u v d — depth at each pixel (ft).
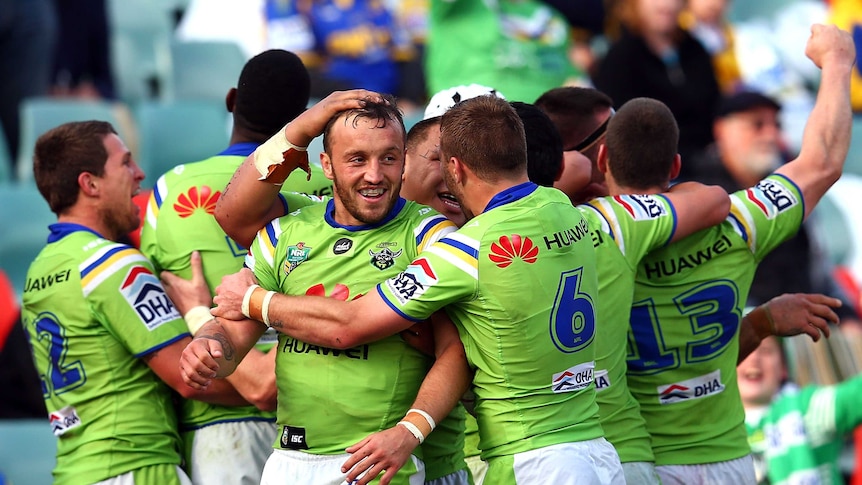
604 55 105.81
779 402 74.49
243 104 55.01
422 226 47.39
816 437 73.61
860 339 80.18
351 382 46.57
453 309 47.24
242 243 50.08
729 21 137.39
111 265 53.88
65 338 54.34
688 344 53.47
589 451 47.24
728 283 53.52
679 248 53.11
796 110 123.65
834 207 115.34
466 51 100.83
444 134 48.03
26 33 111.65
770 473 73.72
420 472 47.52
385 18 115.85
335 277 46.85
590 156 56.90
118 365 54.34
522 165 47.78
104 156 56.24
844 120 55.57
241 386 52.54
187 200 54.75
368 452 44.62
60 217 56.95
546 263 46.65
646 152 52.65
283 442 47.80
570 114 56.54
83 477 53.83
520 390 46.83
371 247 46.98
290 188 54.95
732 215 53.88
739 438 54.49
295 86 54.70
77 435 54.60
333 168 46.24
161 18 140.26
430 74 103.40
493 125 47.16
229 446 54.85
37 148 56.65
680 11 103.04
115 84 128.16
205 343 46.70
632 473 50.72
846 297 99.04
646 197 52.03
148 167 110.73
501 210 46.70
